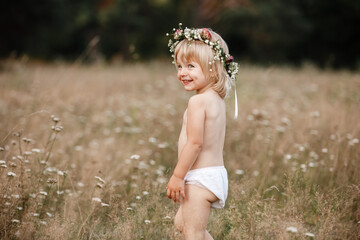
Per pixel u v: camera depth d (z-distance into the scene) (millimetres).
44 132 5480
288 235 2678
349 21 32969
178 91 9891
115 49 40312
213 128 2498
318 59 34781
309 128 5352
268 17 32531
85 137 5898
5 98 8008
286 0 32812
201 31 2574
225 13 33344
